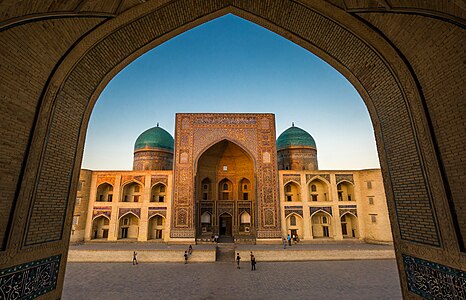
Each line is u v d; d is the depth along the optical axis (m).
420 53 3.06
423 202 3.17
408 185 3.43
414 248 3.31
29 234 2.88
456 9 2.32
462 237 2.71
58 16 2.76
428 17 2.68
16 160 2.73
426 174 3.12
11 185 2.68
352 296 6.70
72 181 3.65
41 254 3.05
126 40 3.92
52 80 3.15
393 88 3.63
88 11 3.01
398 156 3.61
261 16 4.50
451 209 2.83
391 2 2.87
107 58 3.90
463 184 2.70
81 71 3.59
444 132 2.91
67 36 3.09
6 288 2.55
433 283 3.00
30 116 2.92
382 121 3.95
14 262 2.66
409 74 3.30
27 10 2.38
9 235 2.62
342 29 3.78
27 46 2.68
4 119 2.56
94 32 3.37
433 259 3.00
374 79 3.94
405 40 3.16
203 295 6.75
